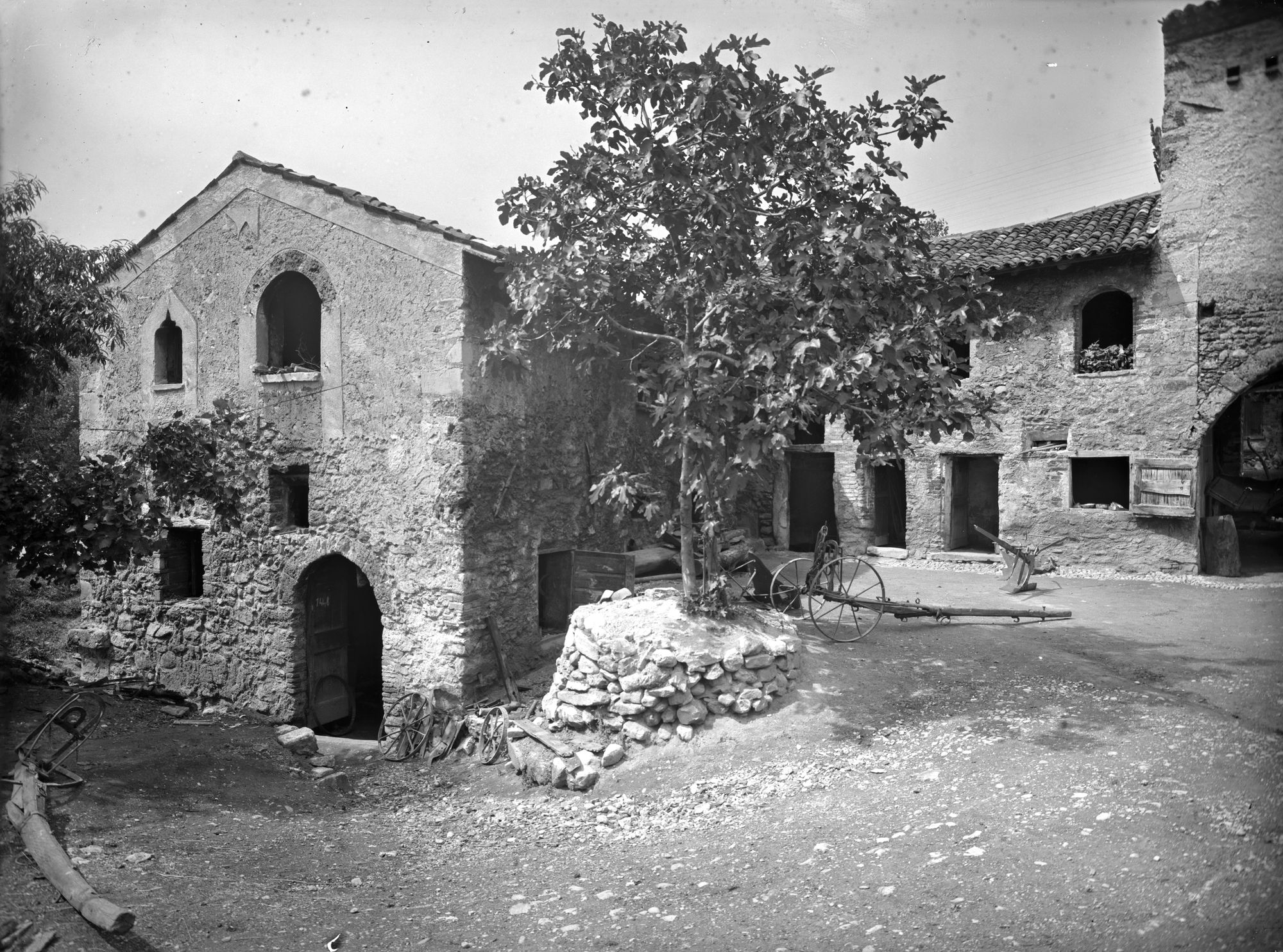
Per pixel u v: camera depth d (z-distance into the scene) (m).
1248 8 12.58
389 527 10.14
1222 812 5.41
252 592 11.12
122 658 12.20
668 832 6.60
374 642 12.46
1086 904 4.51
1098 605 11.96
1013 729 7.51
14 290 9.33
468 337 9.70
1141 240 13.41
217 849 6.29
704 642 8.42
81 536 8.66
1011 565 13.18
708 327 8.55
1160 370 13.67
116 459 9.32
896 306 8.12
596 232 8.70
